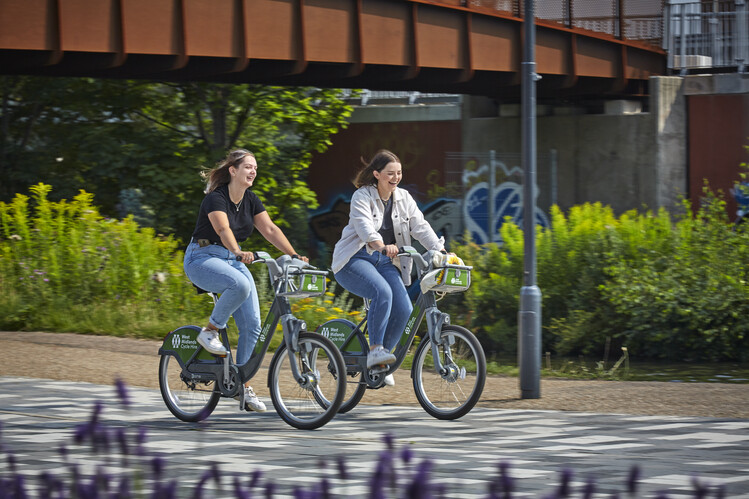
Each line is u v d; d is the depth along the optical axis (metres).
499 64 60.50
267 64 50.22
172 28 43.31
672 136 72.25
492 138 77.81
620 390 23.75
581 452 15.34
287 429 17.70
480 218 74.38
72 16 39.50
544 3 63.84
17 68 44.25
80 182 65.62
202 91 64.69
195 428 17.83
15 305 37.59
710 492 6.16
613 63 69.50
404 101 83.62
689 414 20.14
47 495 6.70
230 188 18.36
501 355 48.59
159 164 63.41
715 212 51.72
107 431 7.09
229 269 18.08
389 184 18.89
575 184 75.75
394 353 19.11
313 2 48.94
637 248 50.44
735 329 44.72
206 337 18.28
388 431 17.42
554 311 51.47
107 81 63.72
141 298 39.88
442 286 18.69
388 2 52.72
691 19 73.88
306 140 69.69
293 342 17.88
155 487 6.65
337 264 19.03
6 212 43.00
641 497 11.89
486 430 17.56
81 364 27.20
